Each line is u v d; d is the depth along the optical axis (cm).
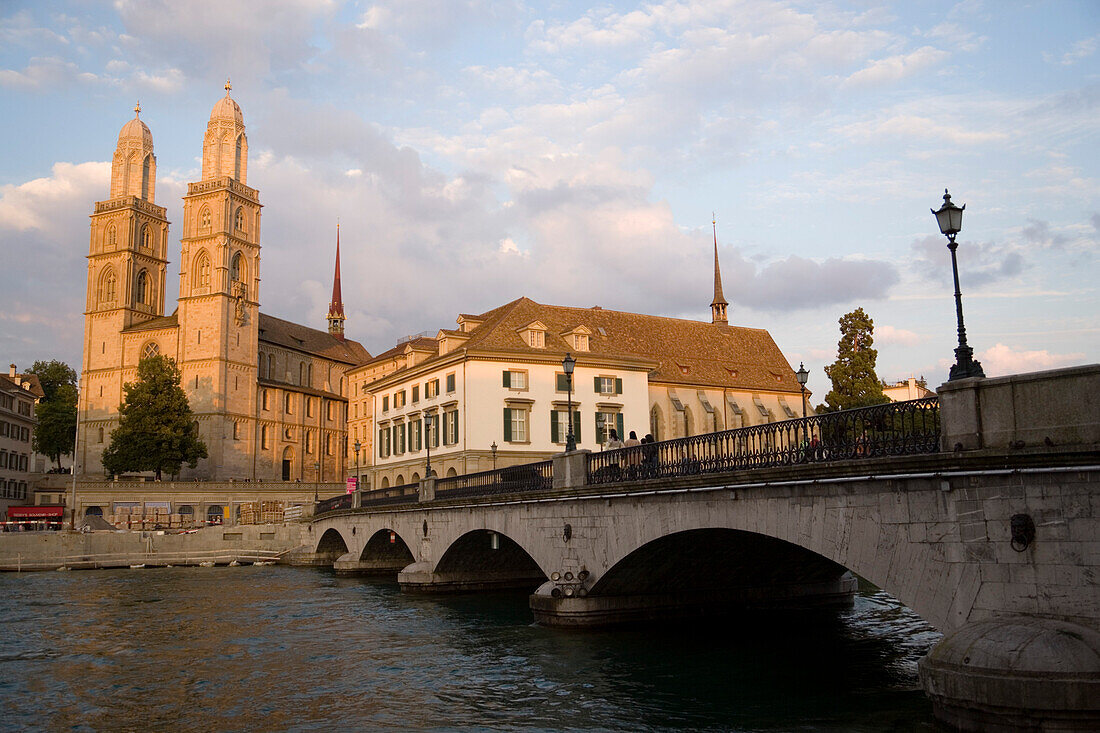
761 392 8419
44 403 11169
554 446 6538
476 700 1981
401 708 1923
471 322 7362
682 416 7625
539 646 2611
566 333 7081
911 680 2069
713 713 1809
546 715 1834
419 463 7031
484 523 3497
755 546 2497
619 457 2605
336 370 13150
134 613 3700
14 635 3072
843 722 1692
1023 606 1402
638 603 2881
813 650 2489
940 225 1642
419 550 4366
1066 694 1229
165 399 9119
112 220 11162
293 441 11681
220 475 10169
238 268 10888
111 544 6925
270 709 1936
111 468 8994
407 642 2816
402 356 9812
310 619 3438
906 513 1599
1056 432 1378
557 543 2920
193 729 1780
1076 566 1341
